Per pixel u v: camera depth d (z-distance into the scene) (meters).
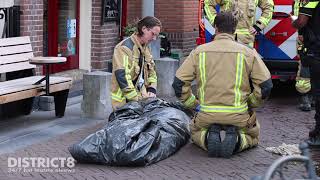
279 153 8.94
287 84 15.73
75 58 14.53
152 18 9.16
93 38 14.60
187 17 19.23
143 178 7.66
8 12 11.44
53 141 9.39
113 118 8.77
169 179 7.66
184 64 8.72
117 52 9.12
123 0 15.55
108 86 11.01
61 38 14.12
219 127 8.65
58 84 10.67
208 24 13.59
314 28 9.31
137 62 9.25
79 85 13.51
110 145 8.05
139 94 9.44
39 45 12.43
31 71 11.34
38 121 10.74
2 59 10.57
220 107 8.48
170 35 19.06
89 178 7.62
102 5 14.48
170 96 13.64
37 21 12.30
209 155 8.69
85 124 10.58
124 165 8.09
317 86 9.38
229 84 8.44
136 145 8.04
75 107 11.99
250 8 11.68
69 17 14.31
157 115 9.05
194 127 8.97
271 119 11.52
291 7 13.04
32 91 10.08
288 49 13.16
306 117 11.77
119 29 15.45
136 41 9.22
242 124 8.59
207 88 8.53
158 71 13.59
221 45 8.53
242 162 8.49
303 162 4.99
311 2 9.23
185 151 8.95
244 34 11.70
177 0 18.86
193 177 7.77
